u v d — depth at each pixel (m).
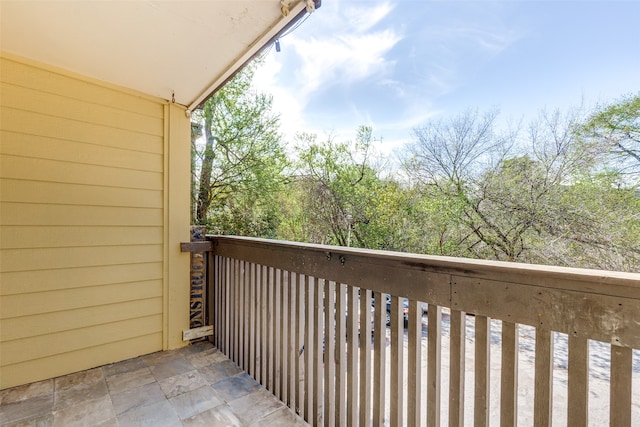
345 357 1.44
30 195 1.97
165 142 2.54
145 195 2.44
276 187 8.22
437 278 1.06
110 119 2.27
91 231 2.19
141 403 1.77
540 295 0.83
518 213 6.82
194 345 2.62
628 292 0.69
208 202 7.28
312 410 1.60
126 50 1.86
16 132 1.92
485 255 7.18
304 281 1.67
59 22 1.59
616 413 0.72
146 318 2.44
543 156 6.86
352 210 8.83
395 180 8.70
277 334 1.87
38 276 2.00
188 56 1.94
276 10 1.52
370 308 1.31
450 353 1.03
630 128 5.93
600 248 5.98
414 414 1.12
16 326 1.92
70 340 2.11
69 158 2.11
